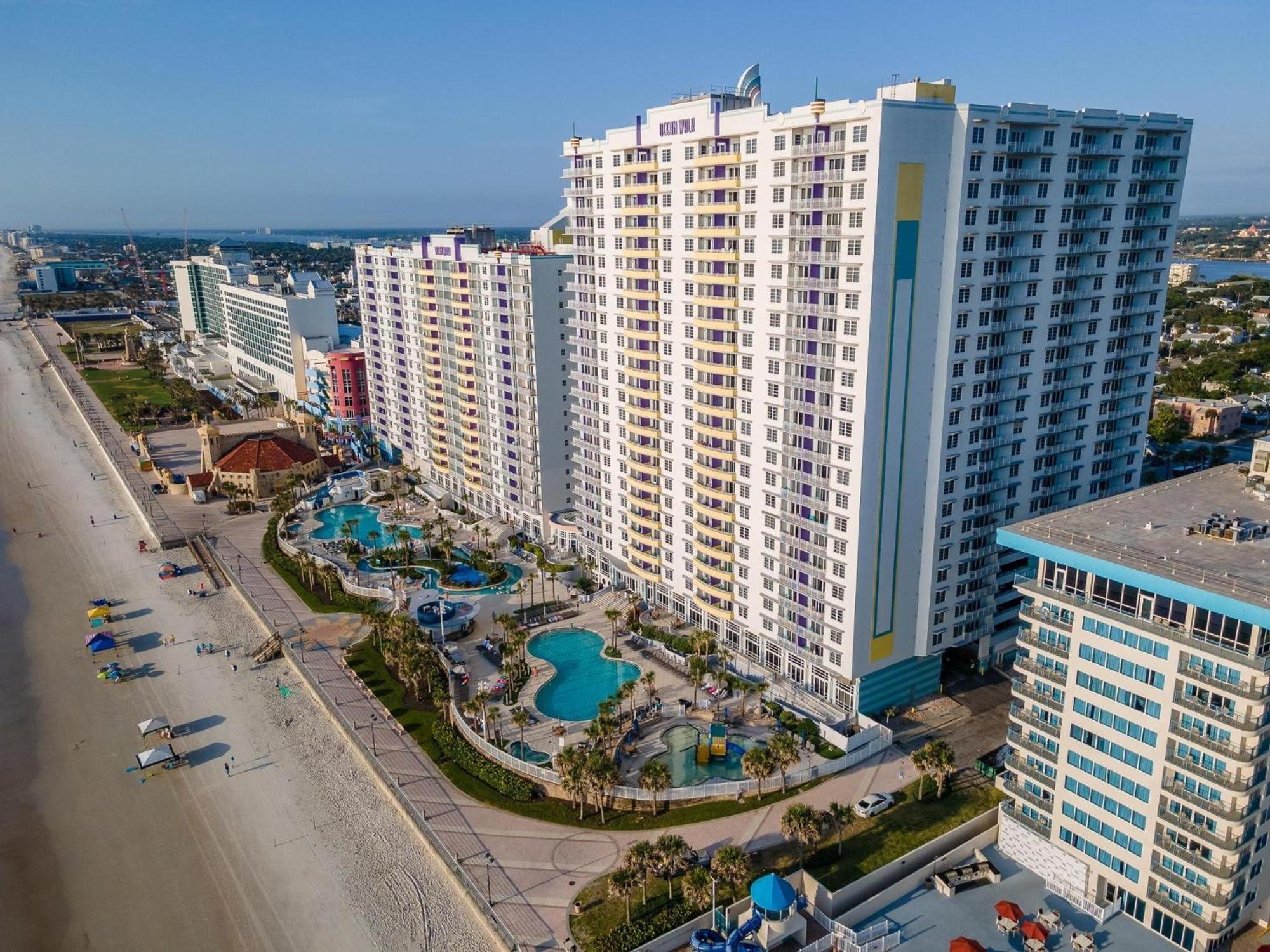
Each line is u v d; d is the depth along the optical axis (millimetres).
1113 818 71500
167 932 76312
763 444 106625
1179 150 109812
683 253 113062
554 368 154125
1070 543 72000
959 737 99188
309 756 102375
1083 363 108625
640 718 105875
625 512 137500
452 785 94750
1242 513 77250
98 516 191750
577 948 71688
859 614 97938
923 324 93188
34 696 116750
